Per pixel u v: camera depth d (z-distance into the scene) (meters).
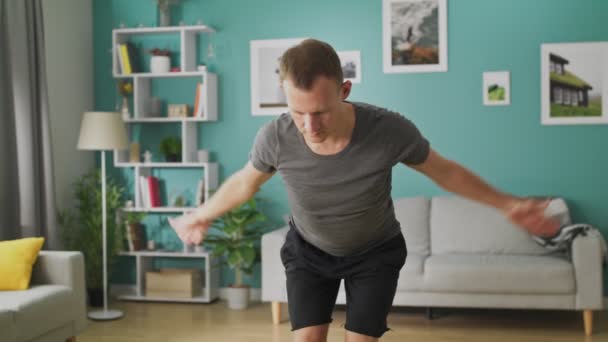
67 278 3.86
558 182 5.07
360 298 1.97
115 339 4.28
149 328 4.55
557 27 5.03
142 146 5.64
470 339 4.21
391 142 1.76
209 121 5.55
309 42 1.60
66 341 3.86
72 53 5.47
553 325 4.54
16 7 4.51
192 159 5.50
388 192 1.90
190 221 2.00
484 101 5.14
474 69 5.15
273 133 1.83
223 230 5.03
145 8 5.62
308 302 2.01
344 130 1.75
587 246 4.25
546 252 4.73
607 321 4.62
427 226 5.00
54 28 5.26
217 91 5.54
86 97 5.66
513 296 4.32
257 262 5.42
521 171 5.11
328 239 1.94
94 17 5.73
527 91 5.09
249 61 5.47
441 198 5.09
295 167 1.82
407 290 4.44
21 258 3.73
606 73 4.96
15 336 3.27
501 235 4.82
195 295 5.39
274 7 5.42
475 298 4.36
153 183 5.46
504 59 5.11
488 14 5.11
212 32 5.50
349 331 1.99
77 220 5.49
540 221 1.60
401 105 5.25
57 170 5.28
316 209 1.87
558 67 5.03
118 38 5.52
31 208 4.56
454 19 5.16
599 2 4.96
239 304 5.09
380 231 1.97
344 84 1.71
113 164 5.67
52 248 4.75
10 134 4.44
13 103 4.45
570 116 5.03
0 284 3.66
